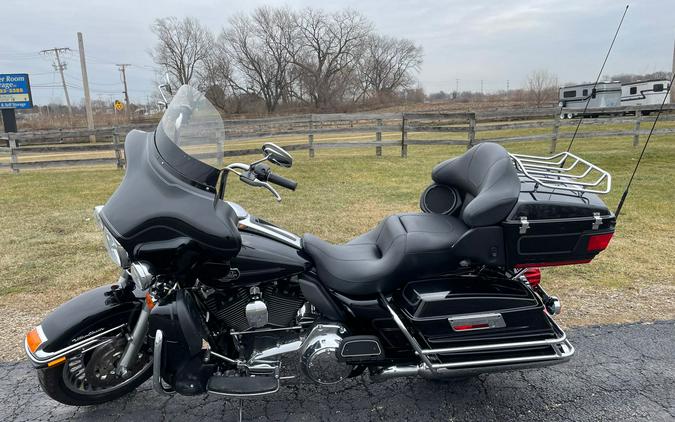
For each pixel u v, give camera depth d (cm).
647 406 285
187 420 276
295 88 6178
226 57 5919
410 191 877
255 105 6069
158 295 251
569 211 258
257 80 6012
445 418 277
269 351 260
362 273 264
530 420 275
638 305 407
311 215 705
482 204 256
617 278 464
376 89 6594
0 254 558
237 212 272
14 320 392
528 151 1384
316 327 264
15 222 712
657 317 387
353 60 6259
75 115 5881
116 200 241
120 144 1307
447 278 273
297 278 267
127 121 5050
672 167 1048
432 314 258
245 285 258
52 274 492
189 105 266
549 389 302
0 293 445
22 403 291
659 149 1333
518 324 262
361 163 1226
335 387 307
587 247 261
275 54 5925
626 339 355
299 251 270
